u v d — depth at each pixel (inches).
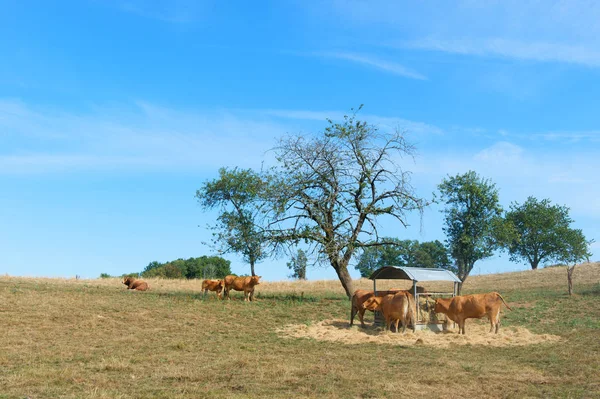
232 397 385.4
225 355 586.9
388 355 600.7
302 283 1851.6
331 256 1134.4
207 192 1418.6
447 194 1562.5
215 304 1042.7
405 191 1172.5
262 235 1171.3
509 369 512.1
